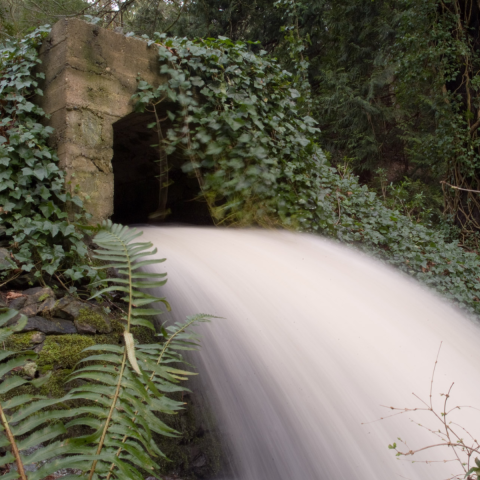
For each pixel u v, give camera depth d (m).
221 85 4.65
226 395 2.98
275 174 5.01
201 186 4.86
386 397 3.15
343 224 5.53
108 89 3.92
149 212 6.25
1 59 3.79
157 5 12.01
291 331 3.30
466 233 8.19
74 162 3.64
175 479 2.54
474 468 2.34
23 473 1.22
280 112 5.25
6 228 3.30
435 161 8.79
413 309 4.52
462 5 8.20
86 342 2.74
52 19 9.00
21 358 1.40
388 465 2.80
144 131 4.99
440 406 3.28
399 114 12.41
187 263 3.55
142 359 1.61
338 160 12.65
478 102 7.91
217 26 13.42
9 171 3.34
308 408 2.92
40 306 2.84
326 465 2.78
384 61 12.12
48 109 3.81
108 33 3.94
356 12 12.32
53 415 1.36
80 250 3.38
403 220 6.15
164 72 4.26
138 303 1.65
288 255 4.32
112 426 1.45
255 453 2.89
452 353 4.12
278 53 12.78
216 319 3.14
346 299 3.95
